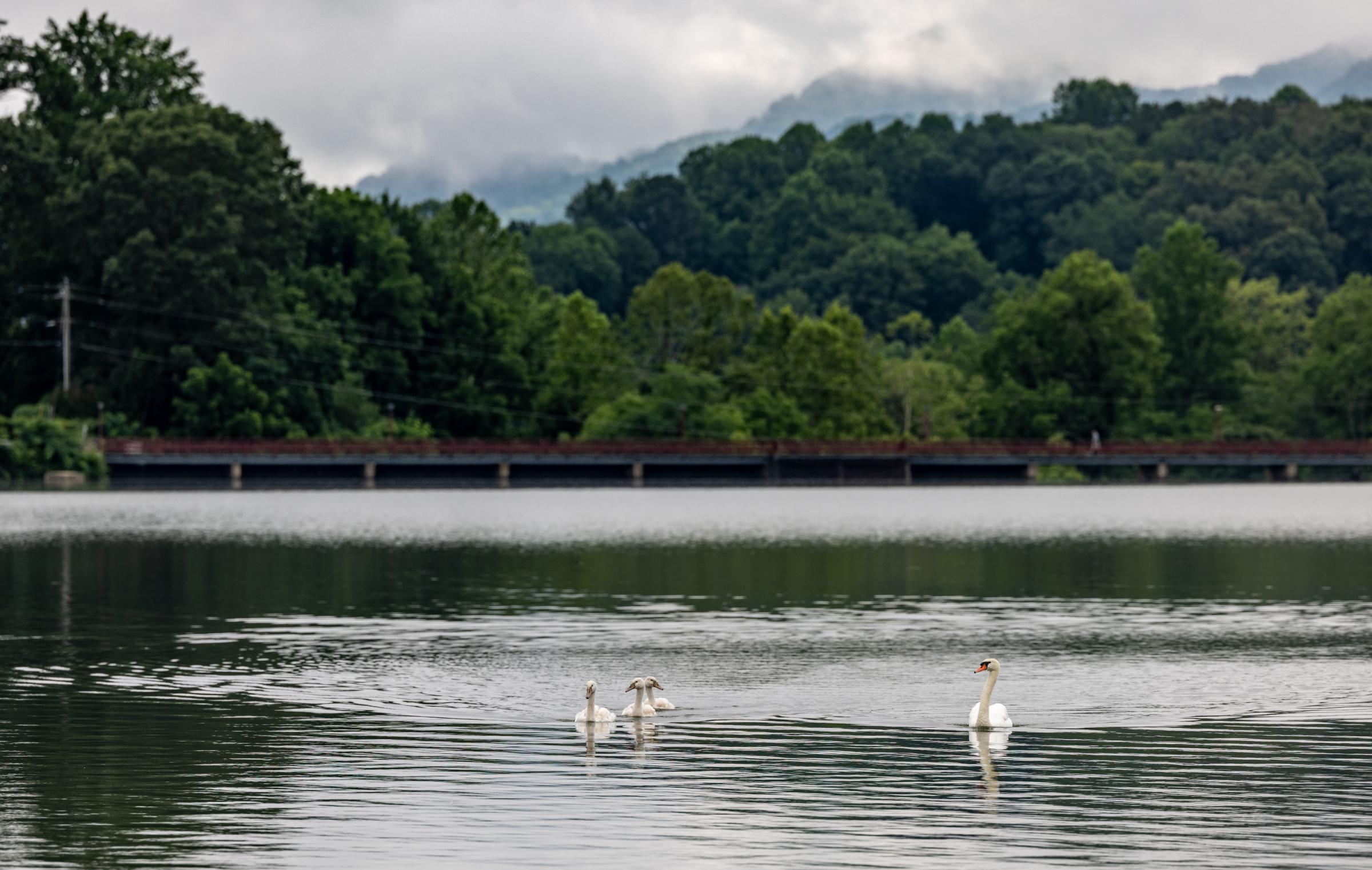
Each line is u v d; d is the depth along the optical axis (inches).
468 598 2992.1
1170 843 1252.5
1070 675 2048.5
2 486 7696.9
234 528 5211.6
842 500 7780.5
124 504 6727.4
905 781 1448.1
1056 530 5275.6
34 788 1418.6
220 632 2477.9
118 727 1696.6
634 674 2054.6
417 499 7534.5
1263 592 3147.1
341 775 1470.2
